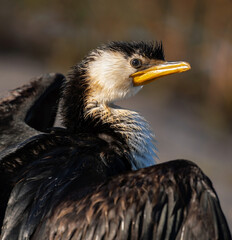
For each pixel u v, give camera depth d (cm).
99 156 912
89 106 1019
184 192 786
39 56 2959
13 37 3055
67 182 832
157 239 778
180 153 2062
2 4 3212
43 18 3066
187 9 2639
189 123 2377
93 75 1043
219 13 2625
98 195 795
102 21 2731
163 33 2617
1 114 1054
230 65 2550
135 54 1091
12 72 2681
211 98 2548
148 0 2656
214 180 1898
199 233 780
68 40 2798
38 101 1120
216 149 2183
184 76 2617
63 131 997
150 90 2588
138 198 782
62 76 1184
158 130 2245
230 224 1608
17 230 802
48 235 783
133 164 971
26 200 821
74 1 2838
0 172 865
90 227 776
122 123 1005
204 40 2620
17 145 915
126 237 772
